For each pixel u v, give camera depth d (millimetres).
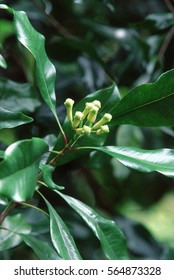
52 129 622
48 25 691
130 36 688
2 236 504
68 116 409
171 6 700
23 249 686
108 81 698
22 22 424
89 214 426
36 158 344
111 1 664
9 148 317
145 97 428
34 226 598
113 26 714
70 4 706
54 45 681
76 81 710
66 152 426
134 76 682
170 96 427
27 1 686
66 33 686
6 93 532
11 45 720
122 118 439
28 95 538
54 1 705
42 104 627
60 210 661
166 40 673
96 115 439
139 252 723
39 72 427
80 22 701
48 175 383
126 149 416
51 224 400
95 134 450
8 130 645
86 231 667
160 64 664
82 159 572
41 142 343
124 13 738
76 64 704
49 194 669
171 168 392
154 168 392
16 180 318
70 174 735
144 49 676
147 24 666
